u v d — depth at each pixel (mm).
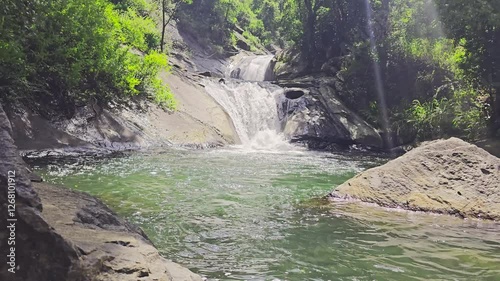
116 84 14172
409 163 7410
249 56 38625
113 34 14492
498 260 4379
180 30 36312
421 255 4512
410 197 6805
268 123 19734
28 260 2449
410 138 18422
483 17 13516
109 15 14195
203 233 5133
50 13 11375
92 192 7102
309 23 26594
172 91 17453
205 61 34812
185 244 4684
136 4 23453
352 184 7535
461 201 6469
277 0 50375
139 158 11141
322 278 3803
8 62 10242
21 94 11000
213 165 10867
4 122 3027
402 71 20422
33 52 11047
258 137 18688
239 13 49625
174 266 3305
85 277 2555
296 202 7051
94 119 12680
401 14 21016
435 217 6238
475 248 4781
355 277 3844
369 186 7281
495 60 14711
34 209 2533
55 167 9141
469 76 15570
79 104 12633
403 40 19766
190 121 15977
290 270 3994
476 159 7148
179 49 33031
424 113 17578
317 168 11484
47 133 11062
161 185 7977
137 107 14719
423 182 7004
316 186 8617
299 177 9727
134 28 18344
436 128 16984
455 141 7613
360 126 19125
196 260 4180
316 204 6930
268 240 4949
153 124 14438
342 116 19516
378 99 20672
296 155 14789
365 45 21172
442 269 4094
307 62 26859
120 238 3262
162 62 15836
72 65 11953
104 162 10195
